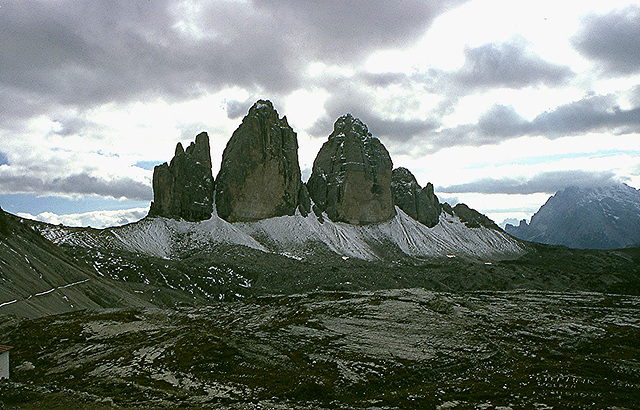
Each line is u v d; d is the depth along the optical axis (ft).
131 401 164.45
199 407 156.76
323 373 197.16
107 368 214.48
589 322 289.33
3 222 399.24
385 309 297.53
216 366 207.10
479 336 248.73
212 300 514.68
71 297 364.17
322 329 261.03
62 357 238.89
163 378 194.39
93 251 554.87
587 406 159.53
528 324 278.26
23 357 243.19
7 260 346.74
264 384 184.34
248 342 240.32
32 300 322.75
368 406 161.79
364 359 214.69
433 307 306.35
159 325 296.30
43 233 644.69
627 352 231.71
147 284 493.36
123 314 322.14
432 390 178.19
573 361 216.54
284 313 309.63
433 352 224.74
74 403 149.59
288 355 221.05
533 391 174.70
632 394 173.37
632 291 640.58
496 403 162.81
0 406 141.18
